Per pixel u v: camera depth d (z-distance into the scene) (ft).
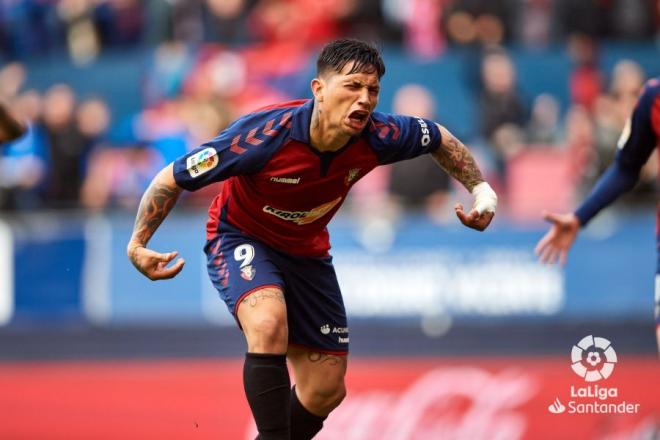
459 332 104.88
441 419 99.86
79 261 107.24
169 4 140.97
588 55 136.36
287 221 56.65
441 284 105.70
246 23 139.33
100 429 101.35
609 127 118.11
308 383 59.31
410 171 111.34
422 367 101.81
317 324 58.75
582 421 98.37
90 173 122.21
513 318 105.50
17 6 144.25
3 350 105.40
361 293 105.91
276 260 57.31
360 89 51.80
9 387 102.89
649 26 141.08
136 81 135.85
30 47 144.66
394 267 106.01
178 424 100.89
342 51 52.19
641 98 64.34
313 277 58.54
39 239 107.55
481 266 106.11
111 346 105.29
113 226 107.76
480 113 125.08
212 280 57.41
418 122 56.75
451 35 136.87
